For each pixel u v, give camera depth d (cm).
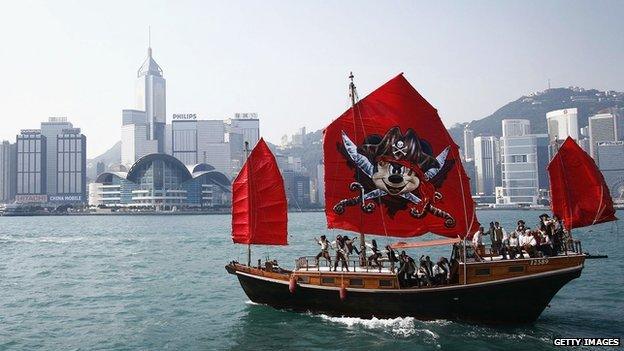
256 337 2259
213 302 3081
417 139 2405
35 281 4031
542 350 2006
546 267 2258
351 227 2458
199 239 8712
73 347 2184
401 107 2406
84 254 6294
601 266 4241
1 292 3522
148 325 2544
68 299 3244
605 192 2486
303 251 6241
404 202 2419
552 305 2747
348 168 2455
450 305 2291
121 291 3522
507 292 2255
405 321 2352
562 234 2373
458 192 2378
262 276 2611
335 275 2405
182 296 3303
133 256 5966
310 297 2495
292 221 17162
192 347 2167
